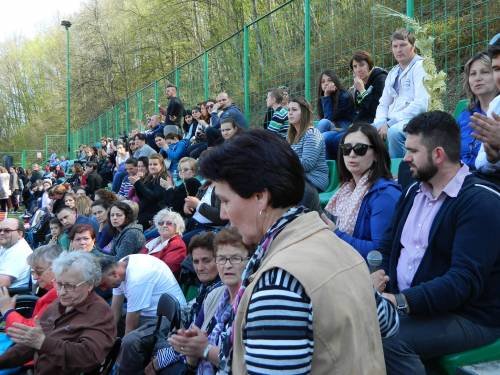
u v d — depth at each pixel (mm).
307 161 5473
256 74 10719
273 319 1294
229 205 1532
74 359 3533
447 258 2609
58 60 45281
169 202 7199
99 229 7637
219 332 2879
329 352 1305
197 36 25016
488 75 3795
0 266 6668
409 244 2750
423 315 2512
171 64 28516
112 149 15914
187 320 3588
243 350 1412
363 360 1357
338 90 6680
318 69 8766
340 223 3615
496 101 3402
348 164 3576
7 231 6703
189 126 11953
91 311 3766
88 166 15133
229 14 20625
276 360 1270
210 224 5547
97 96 33594
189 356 2824
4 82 52094
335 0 8578
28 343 3492
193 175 6934
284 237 1475
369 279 1497
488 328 2553
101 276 4020
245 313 1386
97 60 33312
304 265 1350
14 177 23344
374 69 6262
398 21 7109
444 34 6387
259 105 10555
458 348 2500
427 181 2713
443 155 2627
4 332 4758
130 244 6086
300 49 9297
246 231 1552
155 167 7777
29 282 6727
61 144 38438
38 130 46125
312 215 1542
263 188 1500
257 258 1509
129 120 22406
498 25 5758
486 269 2453
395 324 1765
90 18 33906
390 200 3355
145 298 4289
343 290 1360
